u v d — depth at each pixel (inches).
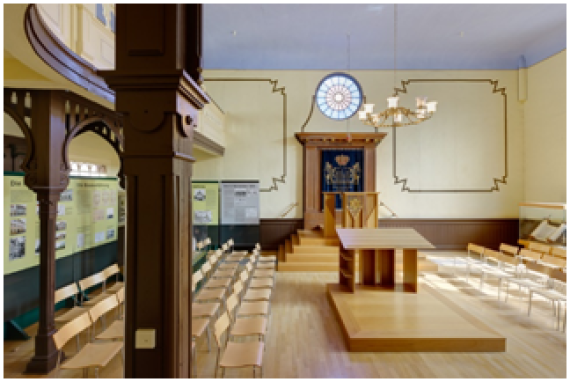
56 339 120.2
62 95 162.6
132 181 72.5
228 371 153.7
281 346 177.5
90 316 142.3
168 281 71.9
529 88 418.9
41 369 151.1
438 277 306.8
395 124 279.7
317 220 420.8
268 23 345.4
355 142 421.4
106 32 174.4
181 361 75.9
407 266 254.4
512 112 429.7
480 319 212.5
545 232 357.7
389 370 154.3
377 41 381.4
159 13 73.4
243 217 411.2
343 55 412.2
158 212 72.2
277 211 429.1
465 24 347.3
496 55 414.9
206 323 162.1
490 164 430.0
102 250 269.1
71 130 168.6
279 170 429.7
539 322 208.1
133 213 72.4
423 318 194.9
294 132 429.7
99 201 262.8
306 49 398.3
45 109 155.3
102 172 331.6
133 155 72.0
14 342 181.0
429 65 428.8
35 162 154.6
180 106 74.3
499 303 240.7
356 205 327.3
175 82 70.1
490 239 428.5
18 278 188.9
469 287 277.7
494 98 430.0
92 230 254.2
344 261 265.0
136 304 72.2
